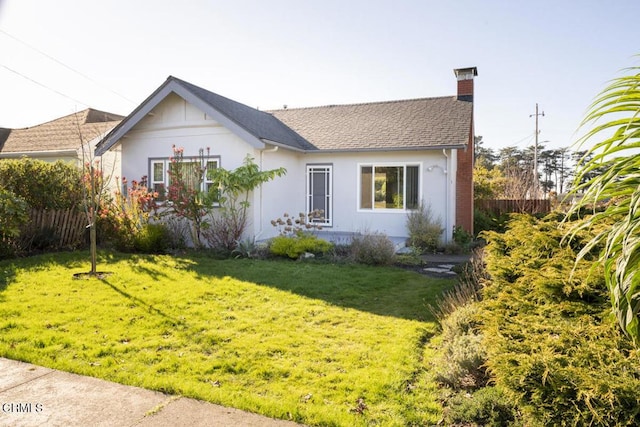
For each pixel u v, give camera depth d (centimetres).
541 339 313
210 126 1255
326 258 1012
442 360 416
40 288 691
